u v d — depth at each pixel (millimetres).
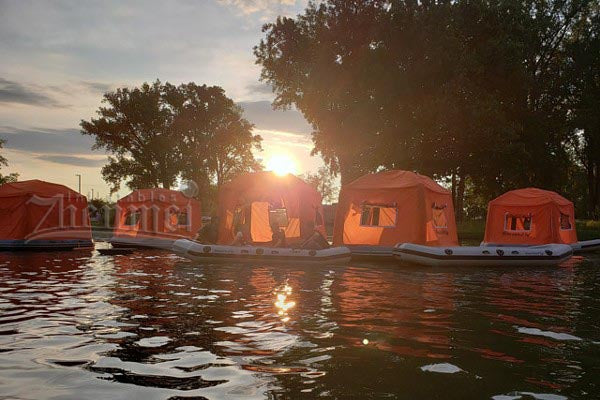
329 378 4016
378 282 10438
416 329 5930
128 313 6742
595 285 10359
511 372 4254
